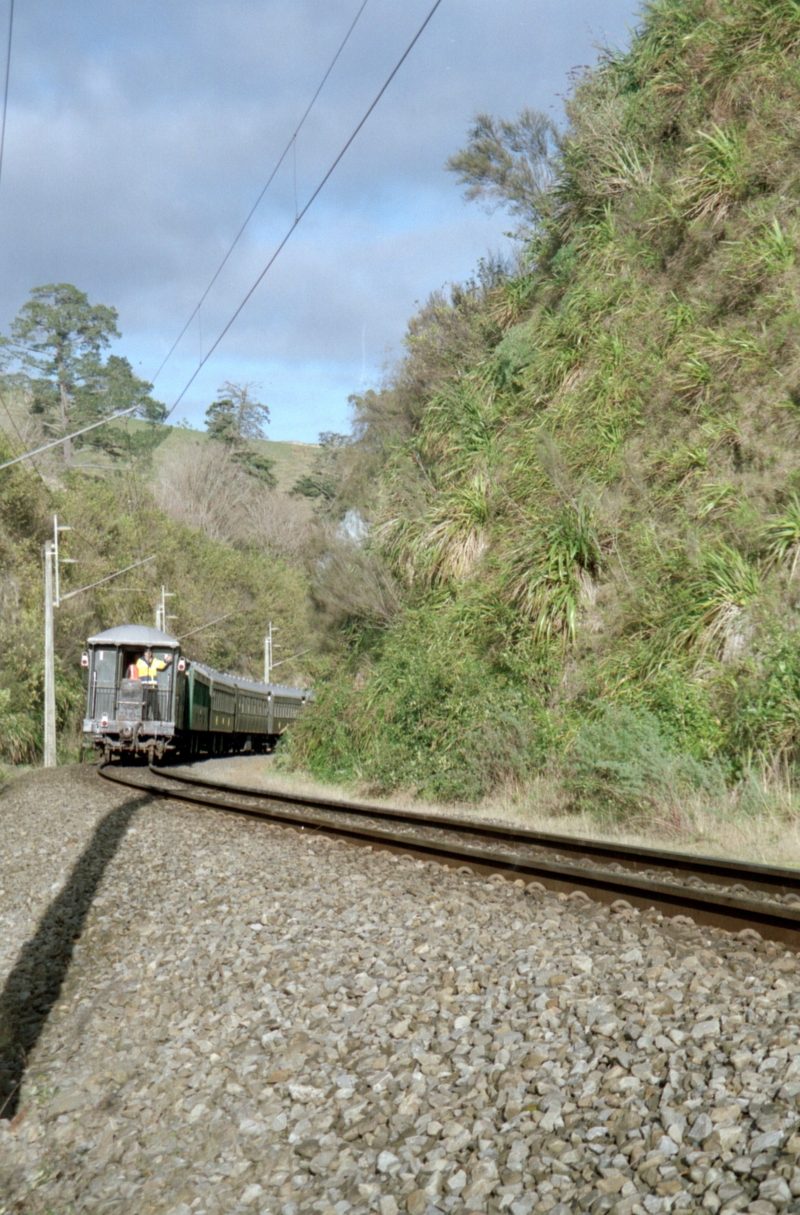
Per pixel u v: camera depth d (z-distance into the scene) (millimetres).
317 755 23031
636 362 19531
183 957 6531
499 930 6129
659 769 12297
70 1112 4691
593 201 23516
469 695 17406
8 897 9297
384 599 23422
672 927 6004
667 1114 3482
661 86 22844
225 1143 4109
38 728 38906
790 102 19047
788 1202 2873
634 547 16969
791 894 7309
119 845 11156
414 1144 3693
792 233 17672
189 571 63062
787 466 15461
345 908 7141
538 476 19922
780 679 12547
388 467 25266
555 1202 3162
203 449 92938
